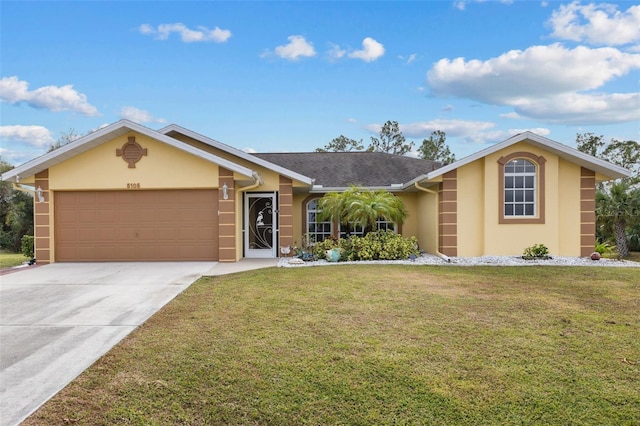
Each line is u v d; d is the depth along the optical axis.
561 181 13.69
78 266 12.23
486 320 6.12
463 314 6.46
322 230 17.42
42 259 13.00
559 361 4.58
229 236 13.09
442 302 7.23
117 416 3.48
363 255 13.24
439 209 14.06
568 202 13.69
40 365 4.57
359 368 4.39
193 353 4.85
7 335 5.66
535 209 13.45
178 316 6.50
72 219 13.22
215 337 5.41
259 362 4.56
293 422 3.41
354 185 15.87
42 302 7.58
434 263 12.41
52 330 5.87
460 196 13.54
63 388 4.00
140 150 12.97
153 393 3.88
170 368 4.43
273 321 6.11
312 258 13.31
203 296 7.93
